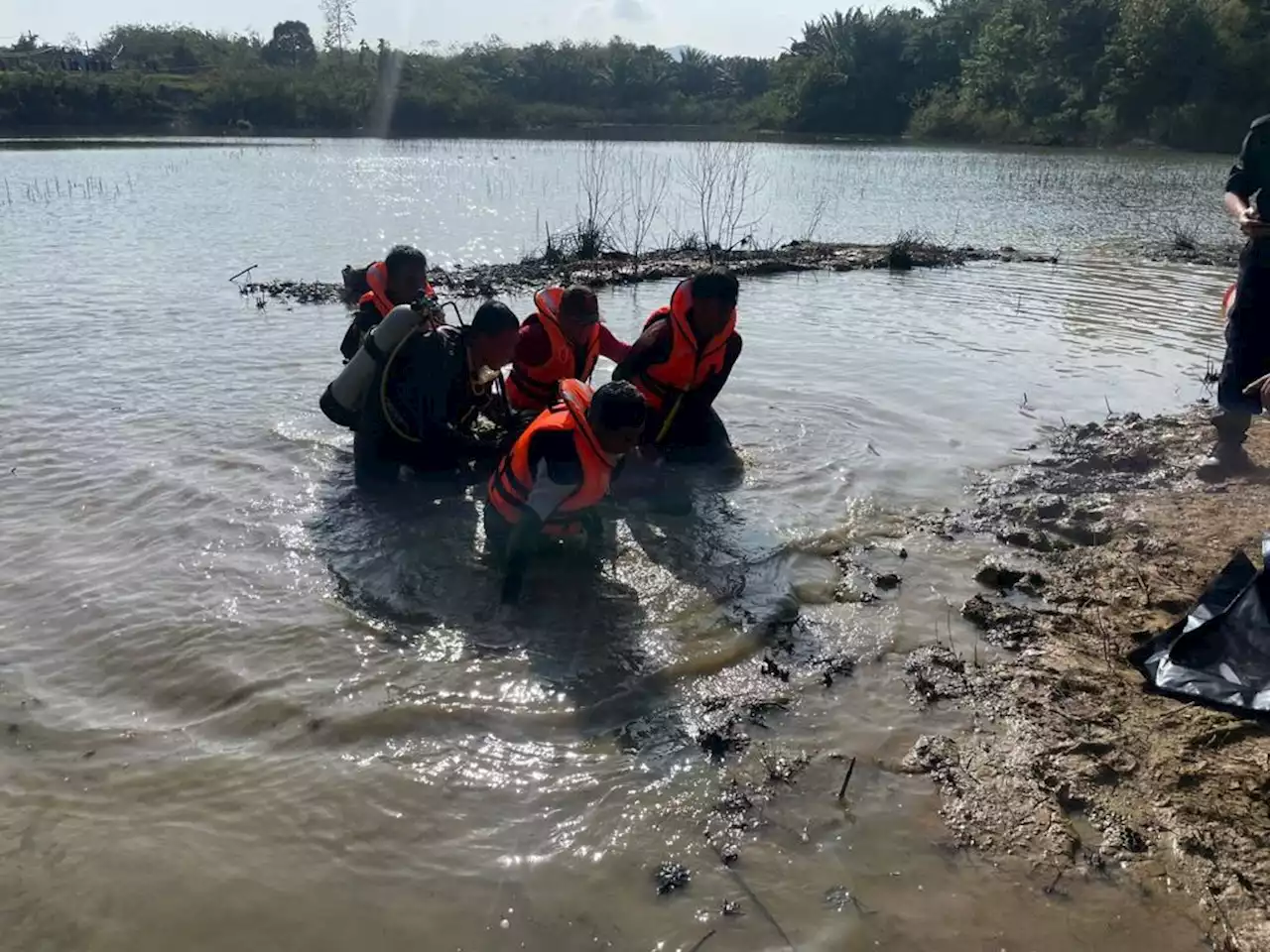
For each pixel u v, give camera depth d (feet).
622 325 34.04
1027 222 66.64
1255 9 155.94
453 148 151.84
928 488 19.35
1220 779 11.02
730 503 18.37
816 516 17.88
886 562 16.28
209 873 9.69
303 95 193.77
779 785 11.03
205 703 12.30
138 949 8.84
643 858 9.96
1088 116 171.12
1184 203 79.05
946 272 45.96
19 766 11.16
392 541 16.57
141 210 62.80
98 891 9.46
